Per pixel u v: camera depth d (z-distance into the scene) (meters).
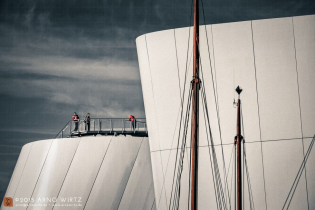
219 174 16.19
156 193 17.42
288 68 15.80
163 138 17.30
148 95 17.72
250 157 15.91
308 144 15.54
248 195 15.88
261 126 15.90
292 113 15.70
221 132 16.22
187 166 16.72
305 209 15.50
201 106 16.45
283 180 15.66
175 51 17.09
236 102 16.11
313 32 15.71
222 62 16.33
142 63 17.92
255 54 16.06
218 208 16.14
